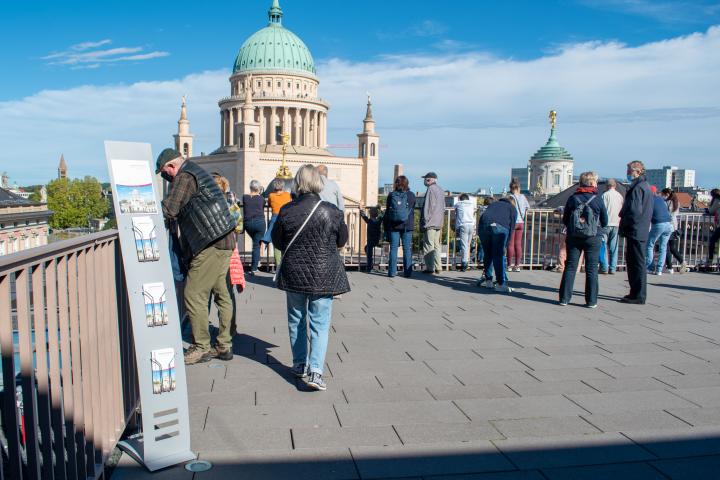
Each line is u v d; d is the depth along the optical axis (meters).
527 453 4.82
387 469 4.52
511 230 12.34
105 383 4.46
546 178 121.88
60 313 3.67
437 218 14.55
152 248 4.66
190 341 8.03
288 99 102.50
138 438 5.01
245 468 4.51
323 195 10.72
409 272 14.10
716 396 6.19
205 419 5.38
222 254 6.80
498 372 6.87
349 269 15.84
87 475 4.07
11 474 3.02
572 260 10.91
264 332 8.49
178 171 6.57
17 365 4.61
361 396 6.02
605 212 10.70
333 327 8.90
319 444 4.91
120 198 4.61
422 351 7.66
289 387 6.23
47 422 3.41
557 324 9.41
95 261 4.29
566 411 5.71
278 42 104.75
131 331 5.30
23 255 3.11
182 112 118.94
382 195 126.25
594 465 4.65
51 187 158.25
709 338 8.67
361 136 105.38
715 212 16.59
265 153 97.12
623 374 6.89
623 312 10.48
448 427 5.29
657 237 15.47
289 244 6.10
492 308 10.55
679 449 4.94
